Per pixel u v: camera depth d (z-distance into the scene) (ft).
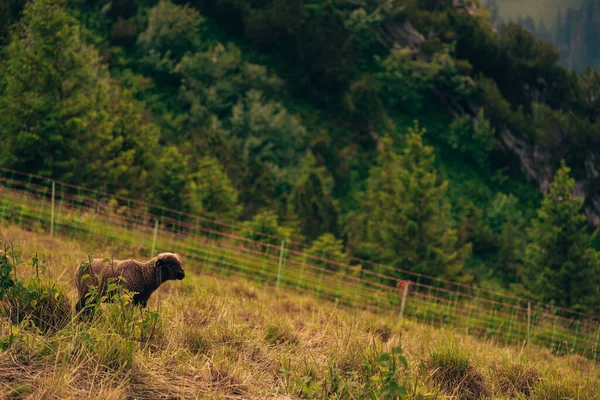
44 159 76.69
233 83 261.03
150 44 270.87
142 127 103.76
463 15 349.61
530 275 98.32
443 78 299.99
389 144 142.82
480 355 25.58
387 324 30.27
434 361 21.04
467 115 291.58
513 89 325.42
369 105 267.39
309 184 151.33
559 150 268.41
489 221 222.28
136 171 98.17
